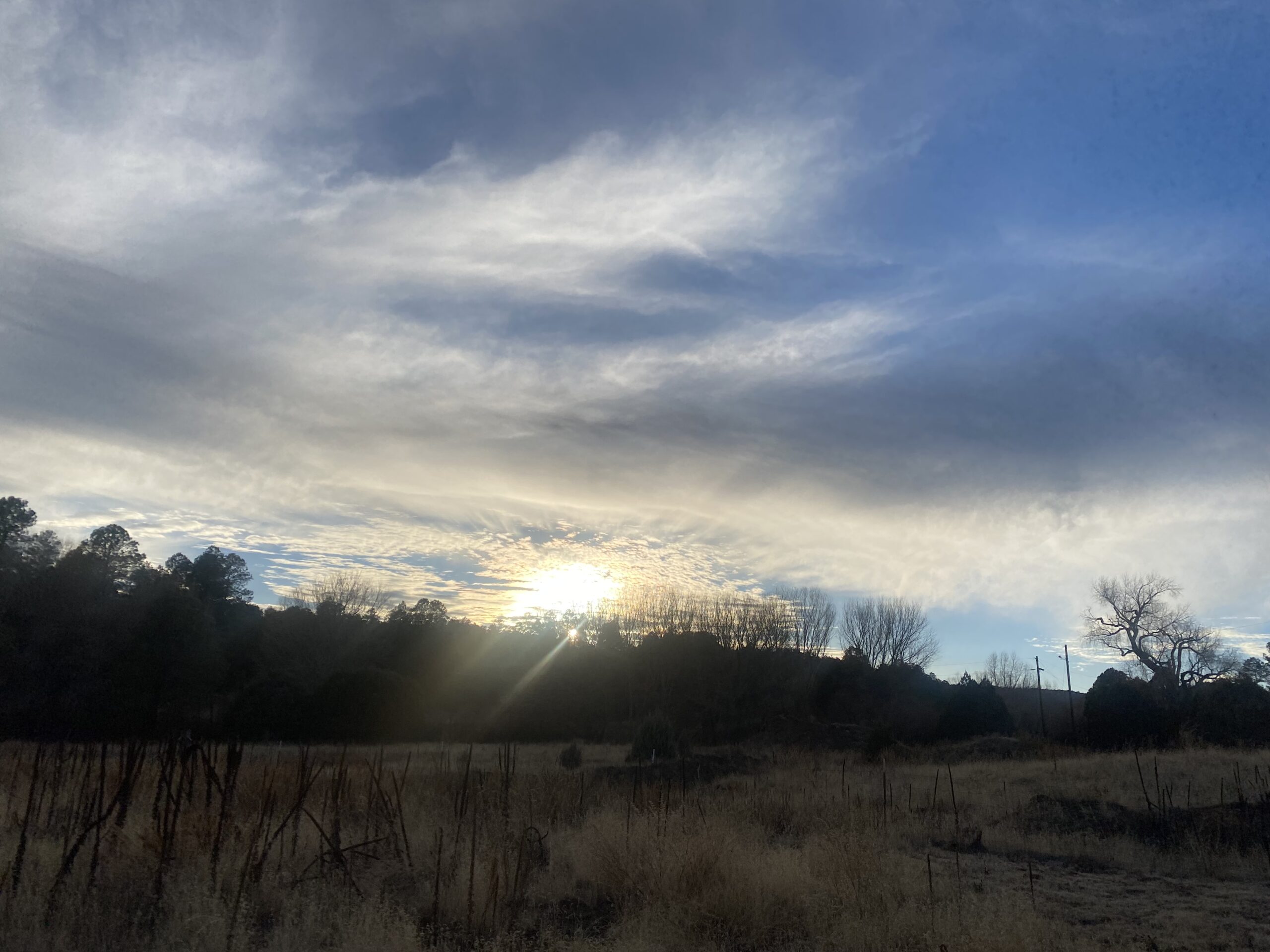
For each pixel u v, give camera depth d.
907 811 14.44
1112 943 7.20
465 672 54.59
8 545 45.88
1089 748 33.09
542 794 12.09
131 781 8.43
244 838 8.48
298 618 53.56
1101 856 11.66
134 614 43.34
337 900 7.13
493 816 10.45
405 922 6.57
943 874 9.70
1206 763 20.84
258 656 54.59
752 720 50.41
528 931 7.18
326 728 36.28
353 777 13.22
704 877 7.71
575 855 9.10
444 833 9.55
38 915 6.33
